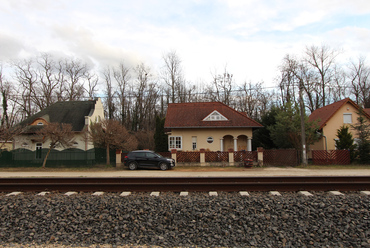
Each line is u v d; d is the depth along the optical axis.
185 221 6.70
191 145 27.17
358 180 11.45
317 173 16.72
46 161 22.97
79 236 6.04
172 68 46.84
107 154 23.31
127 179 11.74
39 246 5.59
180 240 5.79
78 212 7.38
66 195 9.59
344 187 10.10
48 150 22.41
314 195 9.15
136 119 48.19
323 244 5.51
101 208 7.62
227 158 22.33
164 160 20.16
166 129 31.47
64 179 11.80
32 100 43.31
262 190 10.12
